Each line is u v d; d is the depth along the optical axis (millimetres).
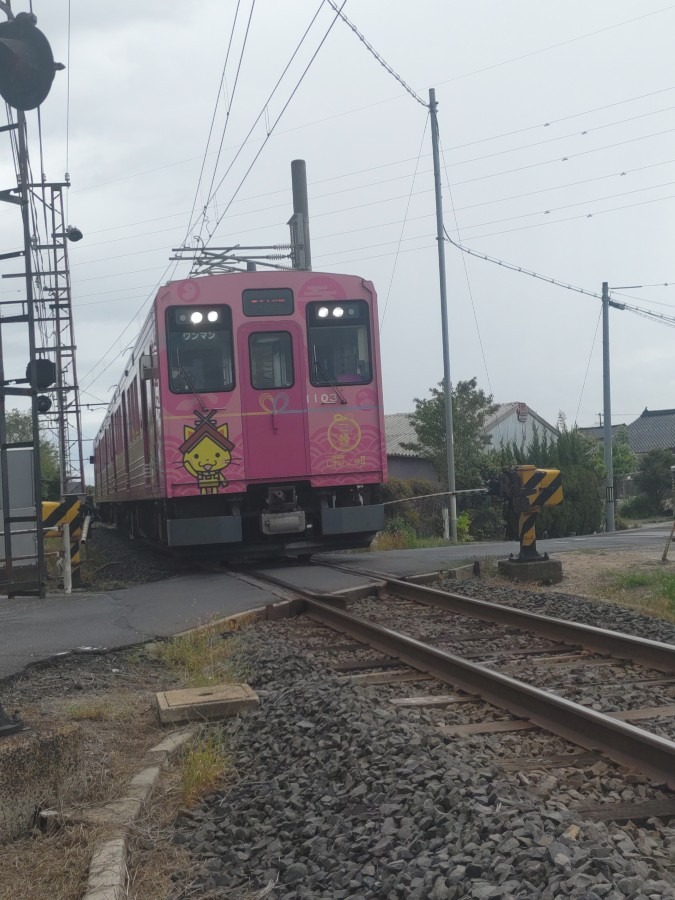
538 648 7961
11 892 3693
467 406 33250
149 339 14945
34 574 6203
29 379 5836
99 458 32781
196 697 6148
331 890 3521
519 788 4219
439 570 12961
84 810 4402
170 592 12133
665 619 9281
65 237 27562
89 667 7832
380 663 7566
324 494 14484
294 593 11047
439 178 25312
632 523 43875
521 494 12344
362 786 4406
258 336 14062
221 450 13812
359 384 14289
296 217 23609
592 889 3104
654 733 5316
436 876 3379
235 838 4156
